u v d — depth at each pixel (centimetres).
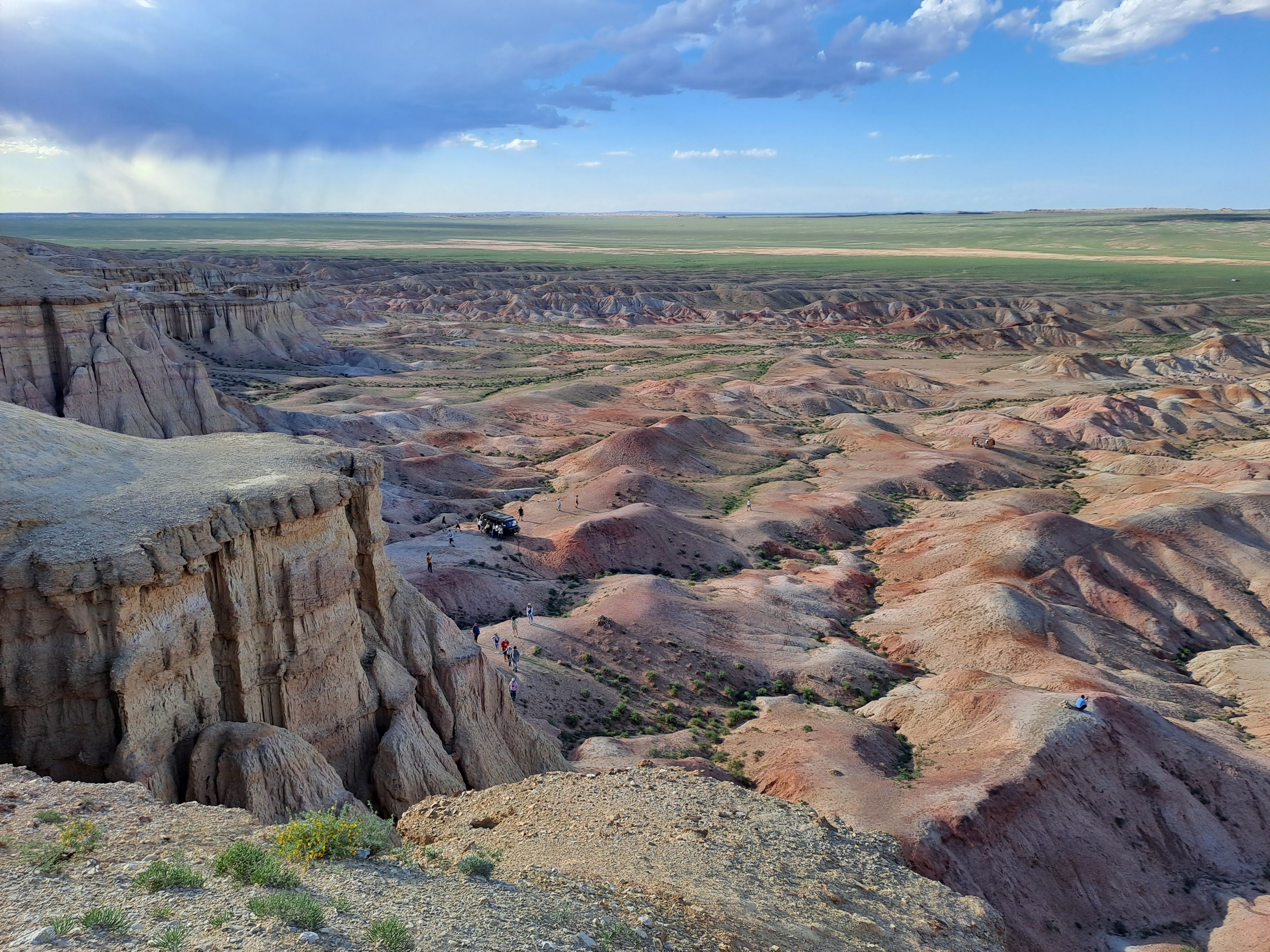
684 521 8450
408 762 2923
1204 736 5119
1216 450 12850
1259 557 7925
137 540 2294
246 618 2569
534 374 17500
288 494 2695
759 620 6512
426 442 11500
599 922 1541
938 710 5141
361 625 3122
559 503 9125
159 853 1549
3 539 2197
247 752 2356
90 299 8025
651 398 15625
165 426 8444
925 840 3778
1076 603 7288
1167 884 4106
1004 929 2284
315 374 15288
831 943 1812
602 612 6138
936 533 8675
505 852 2027
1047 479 11512
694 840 2203
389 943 1273
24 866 1417
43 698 2167
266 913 1285
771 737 4859
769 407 15575
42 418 2752
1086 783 4394
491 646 5447
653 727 5047
